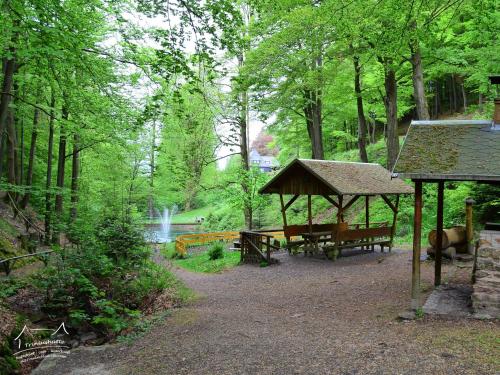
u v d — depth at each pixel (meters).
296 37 15.55
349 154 35.09
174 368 5.62
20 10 7.71
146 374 5.50
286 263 15.00
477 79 18.91
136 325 7.89
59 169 18.30
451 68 19.11
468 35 17.47
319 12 10.75
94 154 20.45
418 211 7.46
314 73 19.45
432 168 7.02
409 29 10.51
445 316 7.08
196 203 51.19
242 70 17.66
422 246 14.91
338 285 10.97
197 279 14.17
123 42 11.43
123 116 12.59
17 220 16.97
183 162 26.16
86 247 9.60
